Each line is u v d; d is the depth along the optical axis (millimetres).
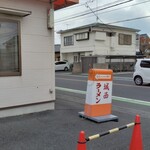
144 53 43031
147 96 10656
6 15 6035
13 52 6273
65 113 6852
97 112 6117
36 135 4887
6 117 6137
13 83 6223
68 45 37938
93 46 33156
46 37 6832
